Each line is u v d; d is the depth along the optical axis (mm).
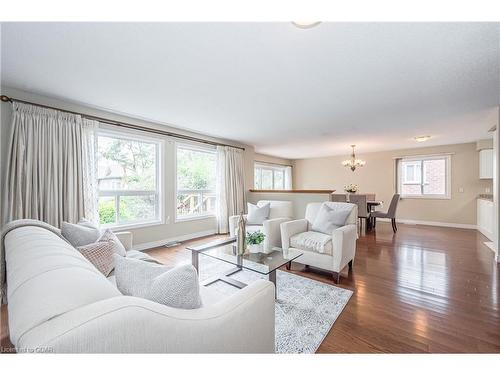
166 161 4137
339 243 2453
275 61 1980
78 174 2941
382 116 3525
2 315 1698
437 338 1565
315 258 2617
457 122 3834
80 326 541
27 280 714
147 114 3451
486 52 1837
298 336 1592
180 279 868
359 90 2582
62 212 2779
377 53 1859
